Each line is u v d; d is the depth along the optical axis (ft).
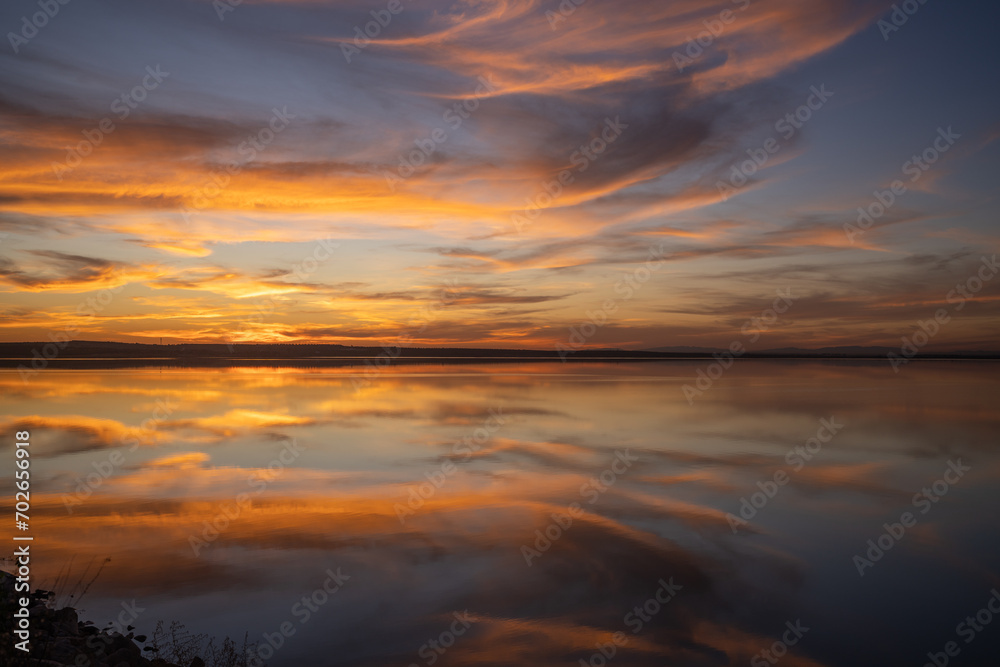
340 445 76.18
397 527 43.88
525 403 127.75
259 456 69.05
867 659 27.27
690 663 26.71
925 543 41.63
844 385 186.19
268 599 32.01
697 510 48.67
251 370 273.75
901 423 97.60
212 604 31.24
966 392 159.74
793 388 171.83
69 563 36.14
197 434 84.74
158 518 45.44
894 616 31.32
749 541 41.86
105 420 98.99
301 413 109.40
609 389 166.91
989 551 40.32
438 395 146.61
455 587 33.96
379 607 31.35
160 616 29.73
